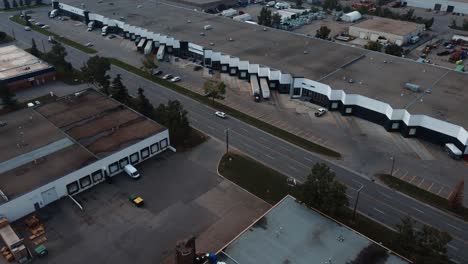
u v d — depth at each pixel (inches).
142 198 3415.4
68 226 3125.0
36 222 3117.6
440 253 2689.5
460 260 2792.8
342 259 2593.5
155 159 3939.5
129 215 3230.8
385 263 2556.6
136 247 2928.2
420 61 6097.4
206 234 3034.0
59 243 2970.0
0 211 3043.8
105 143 3794.3
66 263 2802.7
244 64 5561.0
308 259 2600.9
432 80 4945.9
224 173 3713.1
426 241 2529.5
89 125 4104.3
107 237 3019.2
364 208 3277.6
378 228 3056.1
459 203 3206.2
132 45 7130.9
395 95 4566.9
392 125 4333.2
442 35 7598.4
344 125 4522.6
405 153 4005.9
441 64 6220.5
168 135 4050.2
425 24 7839.6
